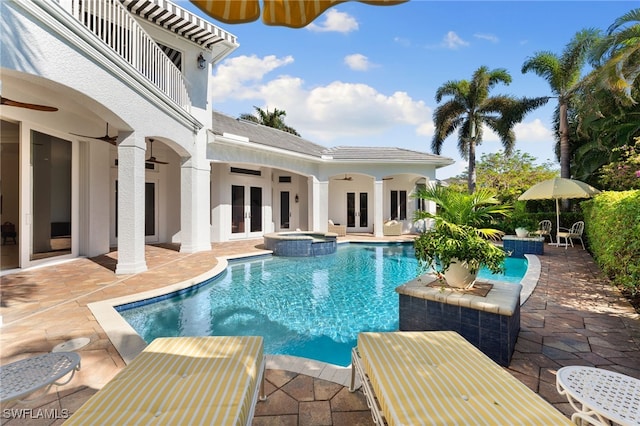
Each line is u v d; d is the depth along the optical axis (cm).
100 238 975
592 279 763
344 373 339
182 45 1133
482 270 1002
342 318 604
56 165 845
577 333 438
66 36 518
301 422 264
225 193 1519
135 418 185
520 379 325
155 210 1338
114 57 625
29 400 262
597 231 871
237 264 1058
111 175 1206
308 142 2020
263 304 680
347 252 1374
